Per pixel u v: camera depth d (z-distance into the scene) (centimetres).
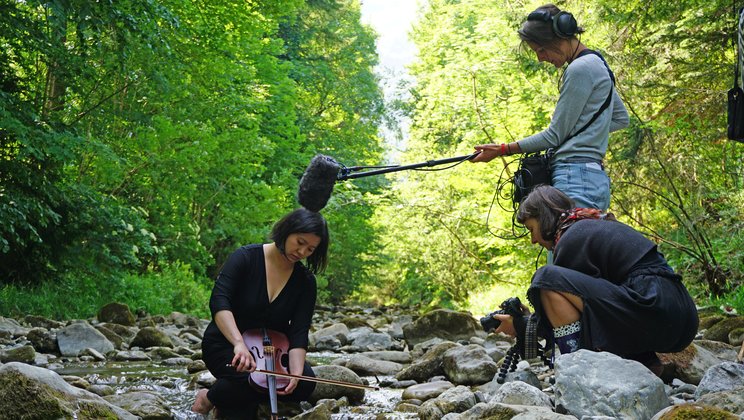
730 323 633
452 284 2377
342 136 3052
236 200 1772
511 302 432
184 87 1564
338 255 2986
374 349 801
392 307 2570
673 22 1013
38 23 1105
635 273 373
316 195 383
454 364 492
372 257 3375
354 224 2866
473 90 1712
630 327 362
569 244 386
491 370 482
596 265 382
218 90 1697
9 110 1052
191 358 657
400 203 1828
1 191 1055
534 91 1423
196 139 1495
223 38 1596
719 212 1070
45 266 1198
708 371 368
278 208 1792
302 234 378
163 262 1512
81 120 1334
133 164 1459
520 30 469
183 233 1595
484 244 2012
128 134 1484
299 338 392
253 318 393
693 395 393
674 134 1138
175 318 1095
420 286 2755
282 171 2052
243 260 392
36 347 692
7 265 1164
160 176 1498
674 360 446
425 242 2355
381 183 2928
